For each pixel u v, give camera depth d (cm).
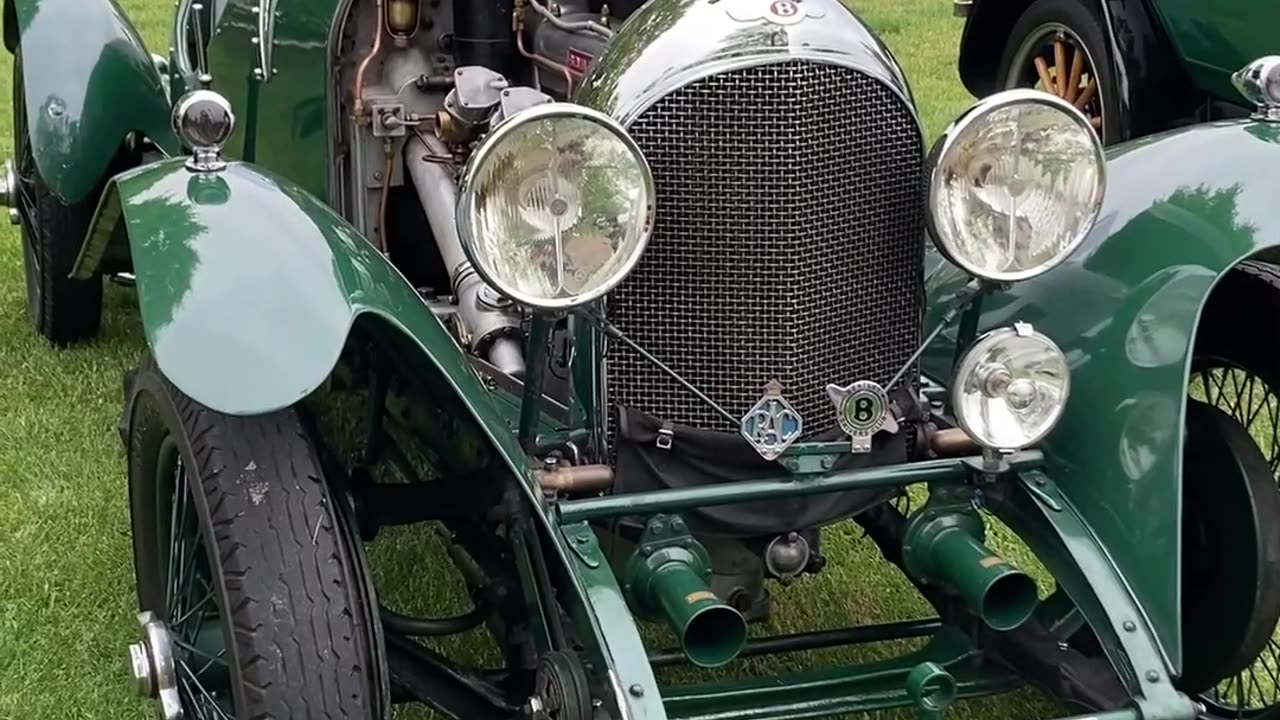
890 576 340
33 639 305
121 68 383
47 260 421
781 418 228
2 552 336
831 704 239
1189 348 233
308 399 291
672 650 268
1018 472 245
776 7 227
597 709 208
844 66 226
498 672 249
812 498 241
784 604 328
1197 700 265
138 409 236
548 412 253
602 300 228
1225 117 479
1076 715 238
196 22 376
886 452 244
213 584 206
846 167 230
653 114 221
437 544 350
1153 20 483
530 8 306
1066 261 256
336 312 201
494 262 202
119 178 238
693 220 225
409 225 314
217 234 207
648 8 239
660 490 233
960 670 254
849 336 238
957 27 955
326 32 301
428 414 259
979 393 224
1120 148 273
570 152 203
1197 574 256
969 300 237
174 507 234
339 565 202
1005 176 225
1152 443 232
